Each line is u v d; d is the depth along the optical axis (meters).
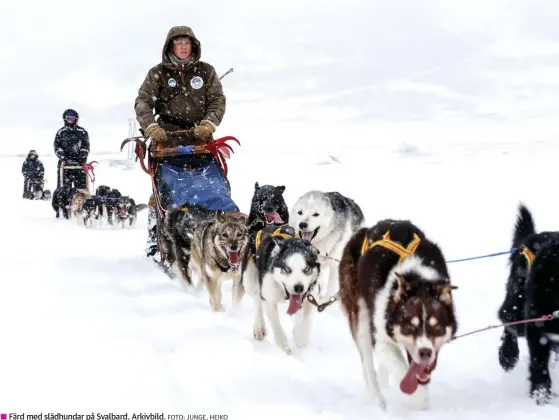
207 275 6.53
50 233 11.98
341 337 5.55
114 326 5.41
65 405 3.79
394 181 16.38
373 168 20.72
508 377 4.57
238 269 6.32
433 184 15.35
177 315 5.84
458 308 6.00
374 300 4.09
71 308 5.96
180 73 7.60
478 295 6.34
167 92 7.62
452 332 3.85
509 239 8.71
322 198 6.95
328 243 7.01
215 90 7.72
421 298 3.74
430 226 9.82
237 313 6.36
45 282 7.14
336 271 7.11
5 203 18.97
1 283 7.06
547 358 4.11
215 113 7.55
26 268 7.98
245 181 17.23
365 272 4.32
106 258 8.95
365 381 4.26
